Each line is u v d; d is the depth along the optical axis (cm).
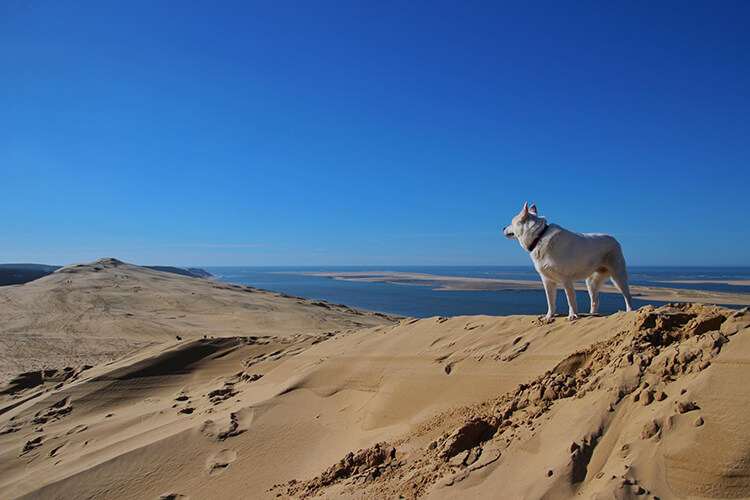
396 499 385
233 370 1084
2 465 717
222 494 555
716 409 321
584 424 375
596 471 331
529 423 425
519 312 3150
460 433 438
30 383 1166
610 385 408
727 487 277
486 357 654
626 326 529
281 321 2289
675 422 329
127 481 598
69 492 583
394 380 718
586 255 660
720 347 374
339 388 781
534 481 336
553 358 574
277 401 778
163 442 670
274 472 586
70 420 895
